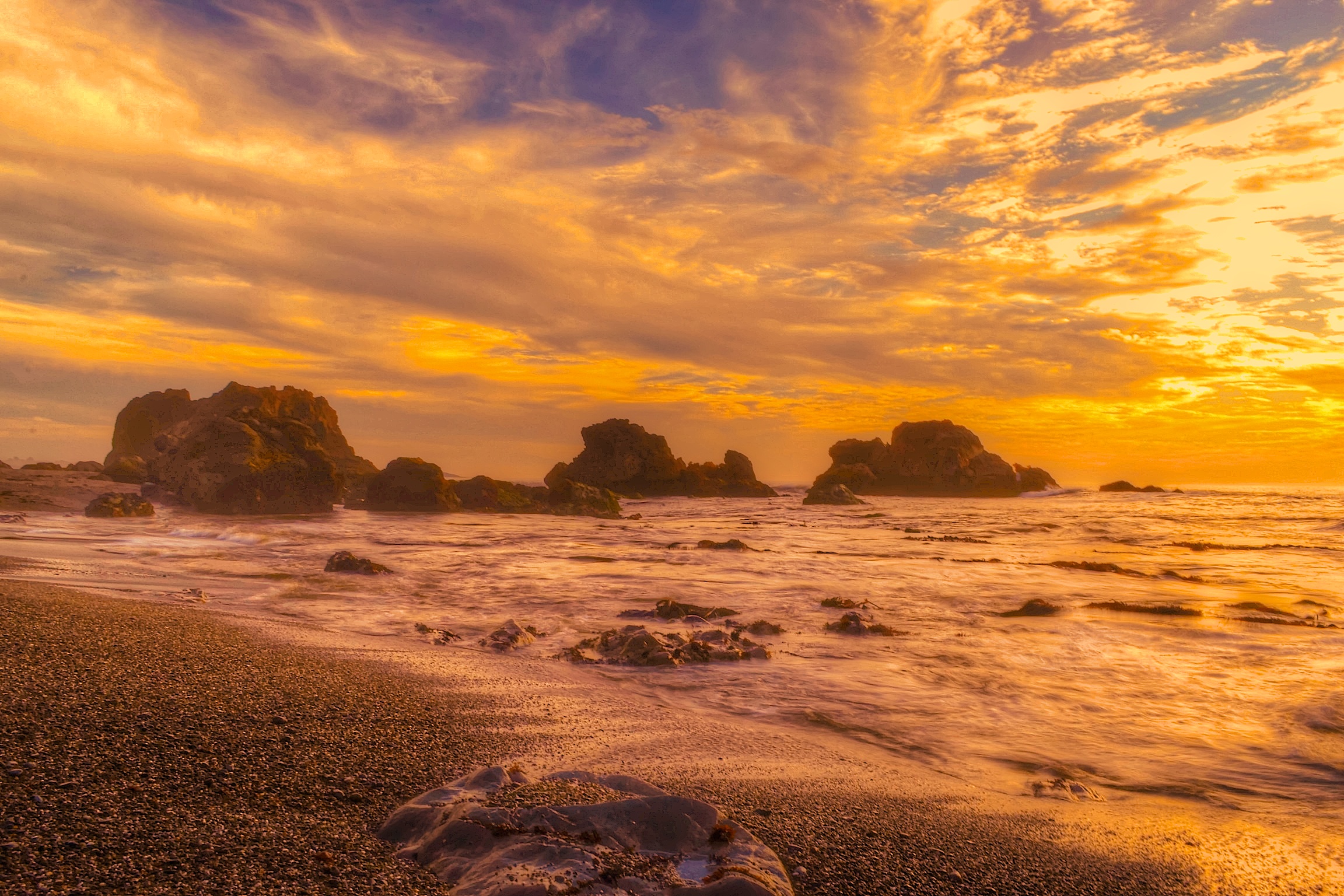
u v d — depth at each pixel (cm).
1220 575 2220
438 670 979
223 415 4616
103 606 1133
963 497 9100
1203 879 502
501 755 664
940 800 630
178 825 447
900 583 1988
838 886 461
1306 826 600
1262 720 891
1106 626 1434
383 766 596
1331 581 2088
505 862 404
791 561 2462
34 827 419
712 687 1021
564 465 9519
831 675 1089
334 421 6556
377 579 1908
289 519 3838
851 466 9875
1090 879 495
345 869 413
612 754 705
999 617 1523
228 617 1209
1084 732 849
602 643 1236
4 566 1653
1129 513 5656
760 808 582
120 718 621
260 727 651
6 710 604
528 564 2300
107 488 4228
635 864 413
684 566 2298
